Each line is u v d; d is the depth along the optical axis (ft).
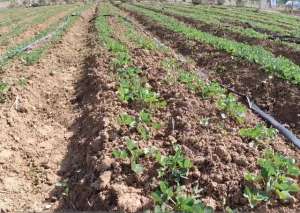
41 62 52.13
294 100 37.06
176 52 62.18
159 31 79.51
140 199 22.00
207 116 31.76
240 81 44.19
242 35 71.97
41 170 28.09
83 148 29.71
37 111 38.40
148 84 39.34
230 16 122.72
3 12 171.01
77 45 67.77
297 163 25.86
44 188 26.00
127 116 29.99
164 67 44.65
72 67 53.47
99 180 23.85
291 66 44.75
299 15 154.61
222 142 27.09
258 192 21.72
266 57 48.52
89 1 234.58
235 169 24.06
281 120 35.40
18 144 31.45
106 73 43.83
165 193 21.47
